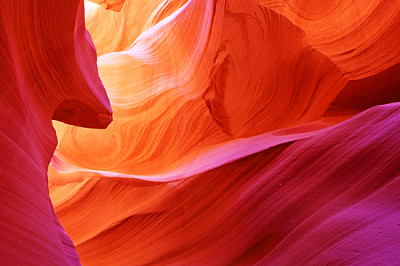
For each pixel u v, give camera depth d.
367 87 5.88
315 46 5.96
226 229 4.75
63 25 3.04
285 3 5.82
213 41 6.52
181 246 5.17
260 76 6.49
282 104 6.50
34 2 2.57
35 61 2.82
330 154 4.25
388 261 2.79
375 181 3.62
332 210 3.72
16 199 1.83
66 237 3.10
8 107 1.99
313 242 3.55
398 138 3.75
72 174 6.51
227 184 5.19
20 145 2.08
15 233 1.68
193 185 5.52
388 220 3.16
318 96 6.27
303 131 5.80
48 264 1.91
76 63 3.53
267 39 6.23
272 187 4.54
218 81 6.66
